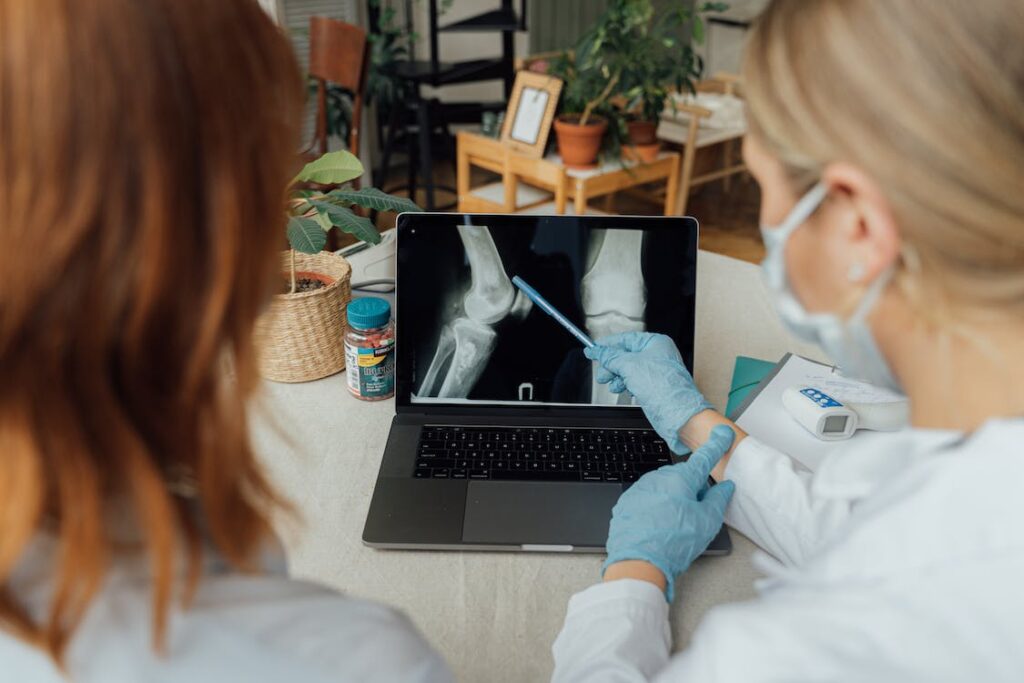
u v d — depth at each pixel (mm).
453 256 1083
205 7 324
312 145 2988
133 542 361
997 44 396
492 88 4535
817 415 1016
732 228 3873
